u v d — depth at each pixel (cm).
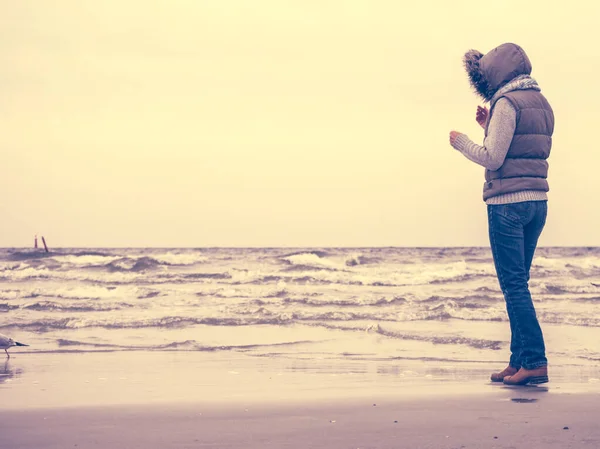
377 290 1675
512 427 302
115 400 417
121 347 793
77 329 977
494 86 447
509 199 436
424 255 2652
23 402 410
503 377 475
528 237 454
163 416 353
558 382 470
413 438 283
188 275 2034
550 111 445
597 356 653
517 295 446
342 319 1070
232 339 858
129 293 1530
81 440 292
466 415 336
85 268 2366
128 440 291
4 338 740
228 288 1711
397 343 799
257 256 2623
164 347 791
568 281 1853
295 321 1047
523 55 445
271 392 447
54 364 649
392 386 468
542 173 440
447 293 1530
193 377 546
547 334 839
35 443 287
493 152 432
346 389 458
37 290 1535
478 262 2447
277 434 299
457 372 558
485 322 1012
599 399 380
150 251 4206
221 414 357
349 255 2559
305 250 3092
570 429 295
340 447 269
